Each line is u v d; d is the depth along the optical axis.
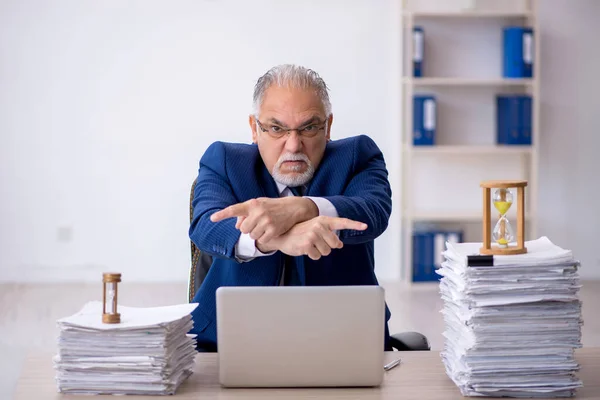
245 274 2.09
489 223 1.66
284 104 2.03
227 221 1.94
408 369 1.79
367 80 6.60
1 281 6.55
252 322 1.63
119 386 1.59
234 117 6.58
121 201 6.60
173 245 6.66
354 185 2.17
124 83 6.54
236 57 6.54
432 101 6.24
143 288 6.29
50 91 6.51
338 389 1.64
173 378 1.61
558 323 1.59
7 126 6.50
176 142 6.58
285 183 2.09
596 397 1.61
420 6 6.59
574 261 1.60
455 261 1.69
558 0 6.64
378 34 6.58
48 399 1.57
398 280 6.68
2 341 4.62
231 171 2.14
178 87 6.55
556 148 6.73
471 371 1.59
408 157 6.36
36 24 6.46
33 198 6.55
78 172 6.56
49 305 5.63
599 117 6.73
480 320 1.59
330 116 2.17
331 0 6.54
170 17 6.50
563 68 6.69
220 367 1.64
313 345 1.63
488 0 6.59
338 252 2.12
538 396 1.60
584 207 6.77
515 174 6.74
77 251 6.60
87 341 1.58
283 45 6.56
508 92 6.62
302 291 1.63
